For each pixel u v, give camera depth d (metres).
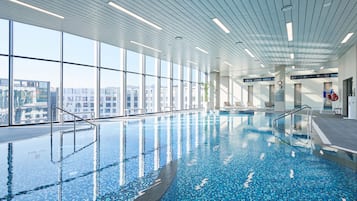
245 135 7.83
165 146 6.10
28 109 10.75
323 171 4.14
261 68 18.31
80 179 3.72
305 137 7.35
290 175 3.94
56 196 3.12
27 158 4.80
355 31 7.96
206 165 4.48
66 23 7.28
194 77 22.20
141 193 3.24
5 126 8.73
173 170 4.19
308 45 10.12
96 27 7.67
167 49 11.04
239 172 4.09
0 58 8.58
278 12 6.13
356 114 10.52
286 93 23.64
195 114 16.06
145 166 4.41
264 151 5.54
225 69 19.11
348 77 11.49
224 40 9.18
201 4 5.70
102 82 12.37
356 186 3.48
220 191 3.32
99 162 4.62
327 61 14.91
